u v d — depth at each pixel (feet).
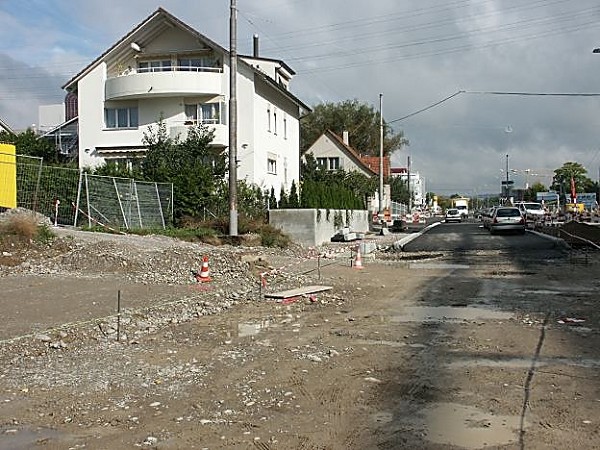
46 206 79.51
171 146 106.73
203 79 123.95
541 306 41.52
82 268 54.80
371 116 291.79
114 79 127.54
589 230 89.61
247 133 123.75
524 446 17.70
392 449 17.69
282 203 104.37
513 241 110.93
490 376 24.86
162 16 126.21
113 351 30.07
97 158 130.82
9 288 44.88
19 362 27.78
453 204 322.55
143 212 92.89
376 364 27.12
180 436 18.95
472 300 44.65
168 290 47.37
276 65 147.02
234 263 60.13
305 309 42.14
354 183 197.16
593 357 27.71
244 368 26.71
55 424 20.13
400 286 53.11
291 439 18.58
